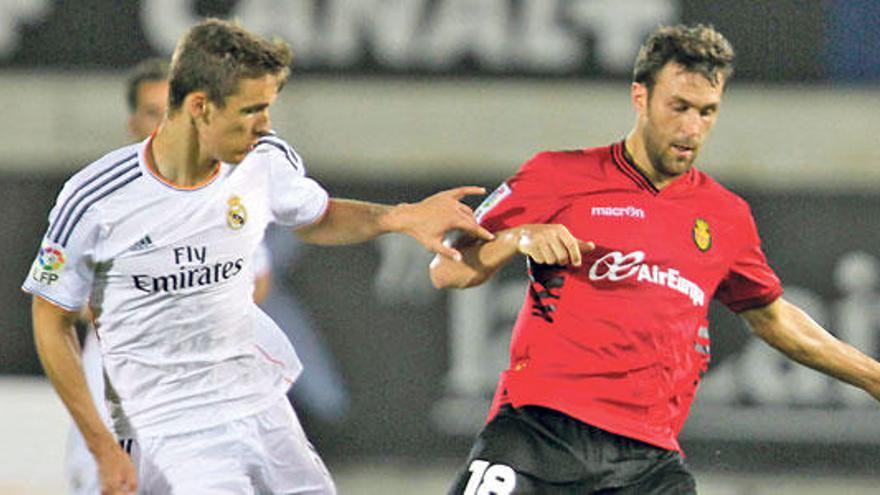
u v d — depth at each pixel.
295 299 38.69
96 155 39.56
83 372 18.12
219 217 17.94
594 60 38.97
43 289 17.81
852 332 38.88
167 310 18.25
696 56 18.14
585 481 18.30
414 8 39.09
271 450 19.41
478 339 38.69
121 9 39.12
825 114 38.84
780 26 38.66
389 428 38.84
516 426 18.48
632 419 18.52
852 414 38.25
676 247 18.77
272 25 39.06
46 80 39.31
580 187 18.84
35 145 39.47
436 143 39.53
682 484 18.41
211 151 17.45
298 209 18.52
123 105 39.34
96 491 21.48
